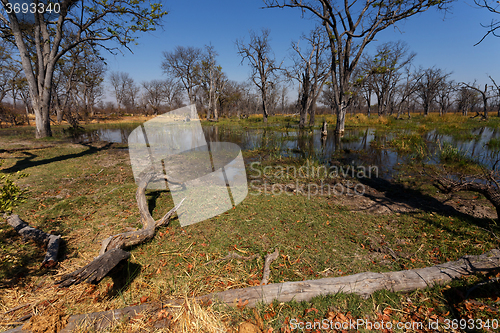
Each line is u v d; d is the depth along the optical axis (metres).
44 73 14.98
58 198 5.17
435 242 3.61
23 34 15.26
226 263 3.12
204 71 43.88
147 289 2.64
